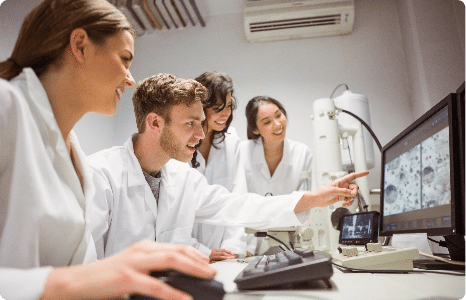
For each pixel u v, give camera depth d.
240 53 3.14
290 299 0.43
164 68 3.24
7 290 0.33
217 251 1.28
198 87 1.07
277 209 1.11
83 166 0.70
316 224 1.34
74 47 0.59
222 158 1.82
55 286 0.34
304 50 3.04
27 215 0.48
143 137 1.09
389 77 2.85
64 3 0.60
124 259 0.38
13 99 0.48
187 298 0.35
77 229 0.58
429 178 0.81
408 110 2.77
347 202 1.11
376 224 1.15
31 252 0.48
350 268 0.70
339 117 2.23
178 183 1.19
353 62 2.94
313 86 2.96
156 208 1.07
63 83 0.61
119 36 0.64
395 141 1.08
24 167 0.48
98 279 0.34
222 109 1.66
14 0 2.12
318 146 1.54
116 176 1.02
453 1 2.38
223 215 1.20
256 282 0.48
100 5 0.63
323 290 0.49
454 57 2.32
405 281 0.57
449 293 0.47
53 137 0.57
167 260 0.39
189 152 1.09
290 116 2.93
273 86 3.02
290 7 2.90
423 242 1.16
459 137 0.67
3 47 2.02
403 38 2.82
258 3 3.01
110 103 0.66
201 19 3.14
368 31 2.98
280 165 2.06
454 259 0.87
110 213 0.99
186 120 1.04
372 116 2.81
